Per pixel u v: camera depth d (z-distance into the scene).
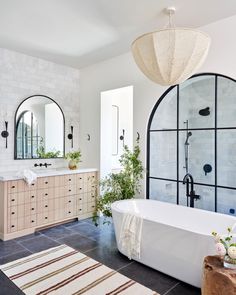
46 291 2.12
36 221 3.54
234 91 3.21
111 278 2.35
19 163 3.87
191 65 2.06
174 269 2.33
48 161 4.25
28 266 2.55
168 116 3.67
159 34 1.92
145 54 2.07
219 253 1.73
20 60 3.85
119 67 3.98
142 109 3.68
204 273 1.77
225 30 2.81
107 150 4.50
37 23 2.86
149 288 2.20
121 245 2.78
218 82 3.34
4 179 3.18
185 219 2.96
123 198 3.57
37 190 3.54
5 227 3.21
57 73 4.38
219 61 2.87
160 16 2.72
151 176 3.68
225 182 3.38
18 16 2.69
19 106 3.84
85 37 3.25
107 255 2.83
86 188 4.23
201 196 3.57
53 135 4.32
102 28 2.99
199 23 2.91
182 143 3.68
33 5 2.47
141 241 2.57
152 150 3.67
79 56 3.99
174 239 2.29
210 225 2.73
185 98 3.62
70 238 3.35
